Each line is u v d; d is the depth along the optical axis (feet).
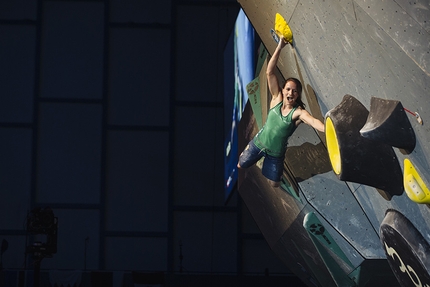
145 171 54.70
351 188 19.11
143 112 55.52
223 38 57.00
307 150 21.29
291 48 17.84
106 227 53.57
